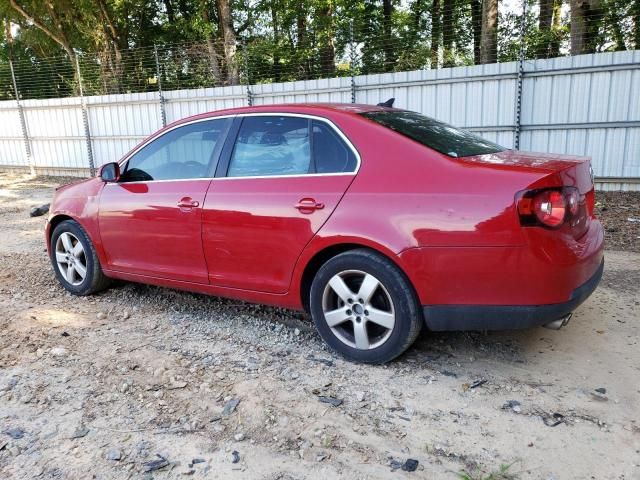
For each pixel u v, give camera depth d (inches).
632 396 121.3
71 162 684.1
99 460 103.7
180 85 639.8
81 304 191.9
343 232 131.9
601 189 407.8
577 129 404.8
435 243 121.5
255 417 116.6
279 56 649.6
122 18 945.5
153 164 176.2
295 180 142.5
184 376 135.2
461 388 126.7
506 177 117.1
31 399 126.1
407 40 581.0
